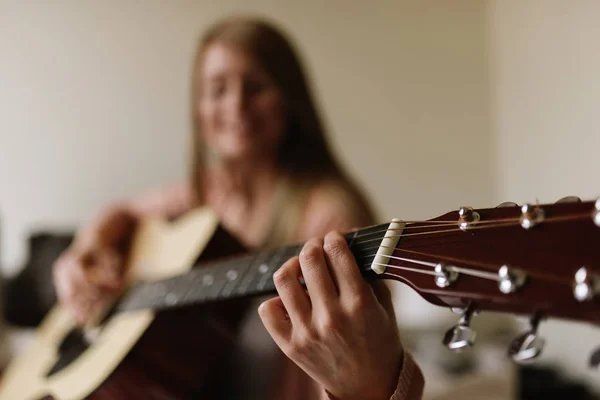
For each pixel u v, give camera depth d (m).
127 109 1.72
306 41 1.71
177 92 1.71
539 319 0.44
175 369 0.85
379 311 0.52
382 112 1.74
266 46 1.26
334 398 0.55
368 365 0.53
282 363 0.96
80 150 1.73
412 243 0.51
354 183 1.32
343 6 1.71
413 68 1.73
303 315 0.53
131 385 0.82
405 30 1.72
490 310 0.47
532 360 0.43
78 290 1.08
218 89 1.27
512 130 1.65
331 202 1.17
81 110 1.72
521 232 0.45
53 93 1.72
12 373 1.15
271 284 0.64
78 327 1.06
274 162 1.29
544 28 1.44
